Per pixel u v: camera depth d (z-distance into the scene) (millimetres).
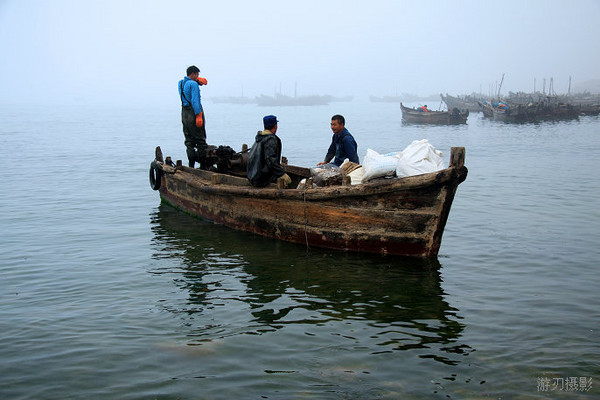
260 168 9016
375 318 5953
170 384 4586
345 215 8156
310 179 8547
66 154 25672
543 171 18234
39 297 6699
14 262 8172
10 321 5938
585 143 29328
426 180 7305
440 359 4992
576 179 16172
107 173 18766
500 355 5055
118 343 5371
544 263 7863
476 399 4336
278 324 5812
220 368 4859
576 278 7207
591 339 5355
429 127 50188
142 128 51094
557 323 5758
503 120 53719
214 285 7086
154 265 7988
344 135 9195
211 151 11414
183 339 5449
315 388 4512
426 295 6625
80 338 5492
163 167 12297
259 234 9484
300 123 60719
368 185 7742
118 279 7367
